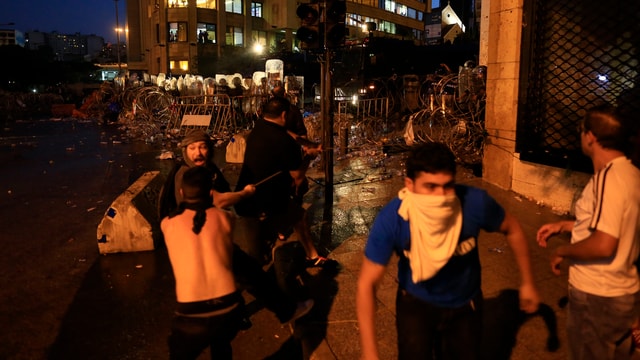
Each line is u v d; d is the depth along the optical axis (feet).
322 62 23.71
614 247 7.04
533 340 11.55
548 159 22.22
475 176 28.25
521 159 23.84
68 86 160.86
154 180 22.02
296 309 12.39
